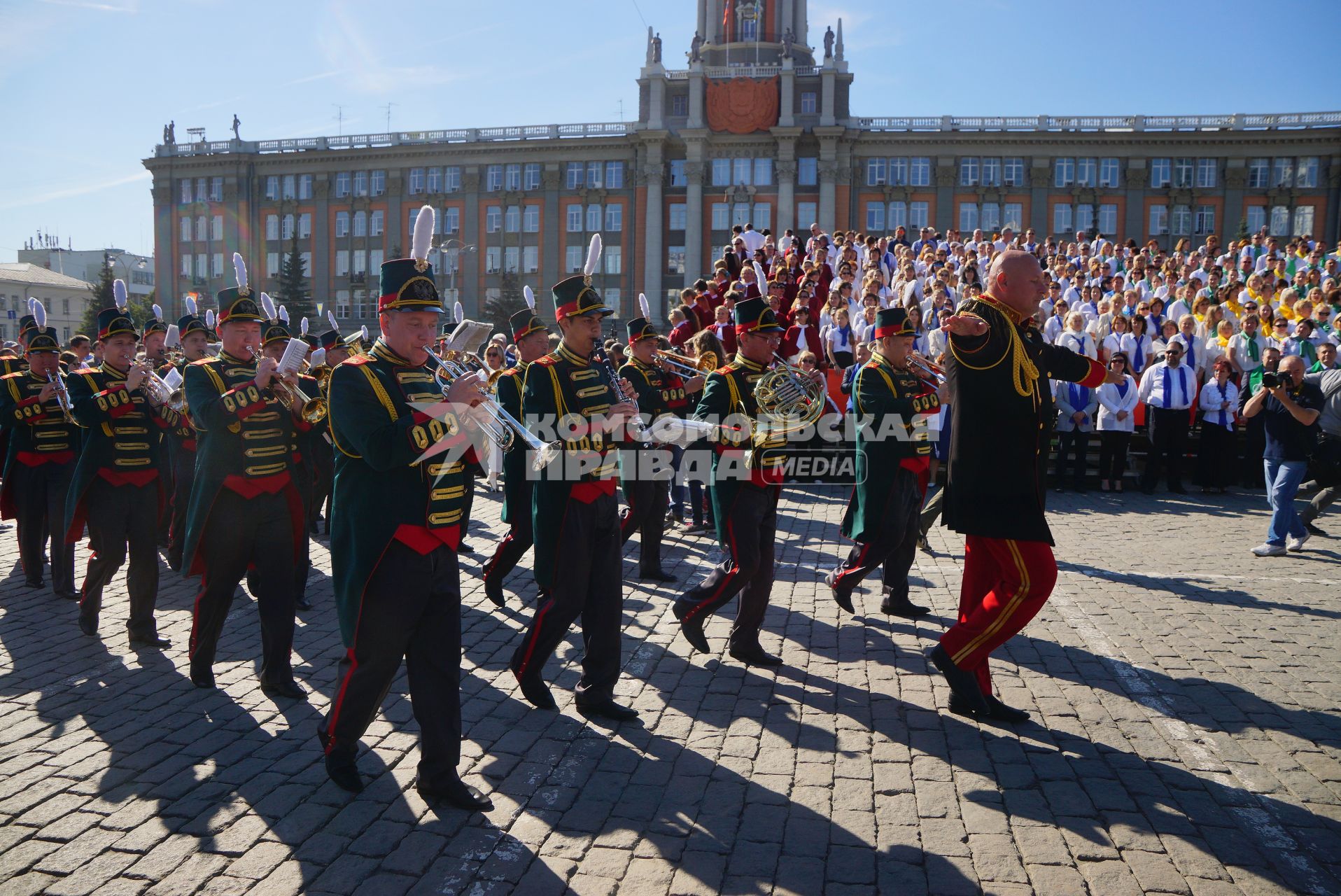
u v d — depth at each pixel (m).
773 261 17.84
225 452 5.43
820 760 4.62
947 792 4.28
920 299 15.99
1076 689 5.54
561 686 5.69
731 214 56.25
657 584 8.24
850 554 7.05
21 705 5.34
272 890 3.51
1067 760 4.60
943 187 61.59
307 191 69.88
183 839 3.87
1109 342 15.20
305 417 5.35
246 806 4.15
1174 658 6.07
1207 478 13.84
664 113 63.88
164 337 7.00
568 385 5.19
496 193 65.94
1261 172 59.59
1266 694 5.43
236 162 69.94
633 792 4.29
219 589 5.51
